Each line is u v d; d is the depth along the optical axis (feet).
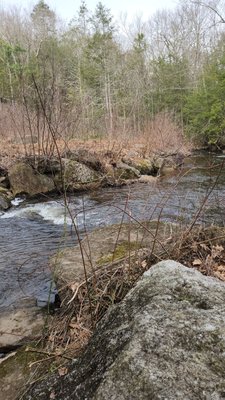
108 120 52.75
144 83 88.89
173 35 100.89
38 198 29.19
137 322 4.61
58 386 4.76
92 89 86.53
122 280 8.73
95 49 98.12
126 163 40.09
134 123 55.62
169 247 10.21
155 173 41.24
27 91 34.09
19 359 8.01
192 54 96.02
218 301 5.07
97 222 20.26
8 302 11.70
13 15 106.01
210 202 16.28
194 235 10.77
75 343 7.52
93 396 3.76
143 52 99.86
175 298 5.19
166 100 86.53
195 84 87.71
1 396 6.88
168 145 53.78
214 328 4.31
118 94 81.30
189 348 4.03
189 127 72.43
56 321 9.07
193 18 93.40
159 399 3.39
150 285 5.64
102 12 106.63
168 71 91.20
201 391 3.46
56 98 30.40
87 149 37.83
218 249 10.21
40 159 31.07
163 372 3.70
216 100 65.98
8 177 30.09
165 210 18.19
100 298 8.40
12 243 18.29
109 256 11.01
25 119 36.42
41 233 19.95
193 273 5.95
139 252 9.95
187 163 47.26
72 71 90.02
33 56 64.44
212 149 69.97
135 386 3.61
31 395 4.99
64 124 31.35
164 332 4.29
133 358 3.93
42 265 13.35
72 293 9.11
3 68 70.44
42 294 12.12
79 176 31.96
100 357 4.52
